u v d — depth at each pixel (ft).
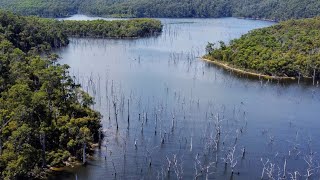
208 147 391.65
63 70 435.94
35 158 332.19
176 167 353.31
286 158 381.40
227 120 466.70
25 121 335.47
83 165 355.36
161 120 458.91
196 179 341.82
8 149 312.09
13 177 305.73
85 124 378.73
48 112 365.81
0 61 410.72
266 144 409.08
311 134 439.22
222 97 557.74
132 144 398.83
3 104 341.21
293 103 543.80
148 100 529.04
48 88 384.88
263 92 590.55
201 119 466.29
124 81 625.41
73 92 435.53
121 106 499.51
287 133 439.22
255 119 475.31
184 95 558.56
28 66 423.64
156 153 382.83
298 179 347.15
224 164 366.43
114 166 353.92
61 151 353.72
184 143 403.54
